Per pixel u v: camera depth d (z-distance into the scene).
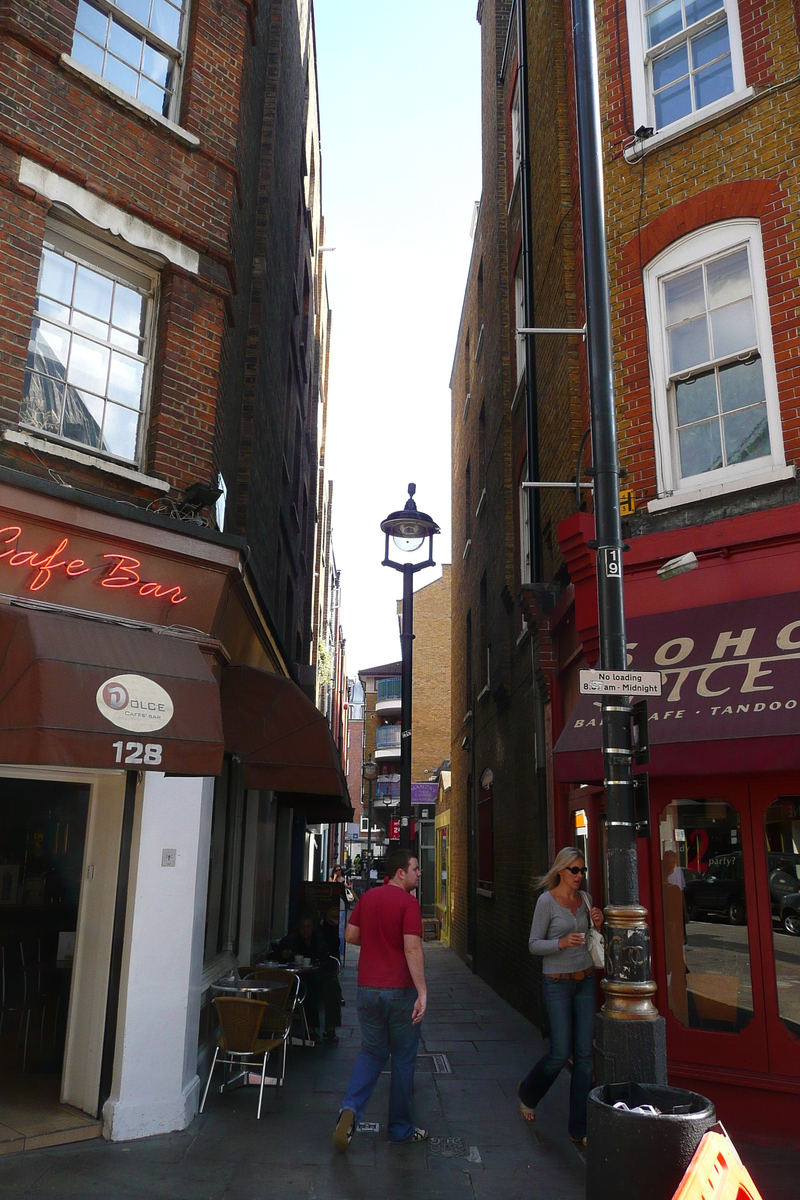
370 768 36.28
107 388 7.09
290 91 13.68
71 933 7.57
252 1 8.88
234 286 8.20
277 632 11.13
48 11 6.86
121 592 6.50
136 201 7.30
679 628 6.97
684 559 6.26
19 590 5.95
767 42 7.77
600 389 5.12
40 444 6.21
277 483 12.71
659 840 7.12
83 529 6.20
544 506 11.49
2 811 9.08
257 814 11.20
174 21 8.17
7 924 8.36
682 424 7.90
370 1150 5.76
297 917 12.73
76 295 6.98
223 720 7.66
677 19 8.65
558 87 10.72
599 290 5.24
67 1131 5.75
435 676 40.28
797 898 6.22
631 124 8.62
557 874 6.31
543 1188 5.11
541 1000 9.91
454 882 22.42
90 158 7.00
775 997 6.22
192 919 6.43
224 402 8.32
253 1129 6.18
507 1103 6.97
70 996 6.47
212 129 8.14
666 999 6.84
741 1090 6.23
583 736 6.80
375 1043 5.97
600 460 5.05
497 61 16.36
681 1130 3.52
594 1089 3.94
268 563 11.70
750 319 7.54
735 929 6.54
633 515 7.86
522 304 14.00
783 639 6.31
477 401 19.27
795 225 7.25
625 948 4.41
